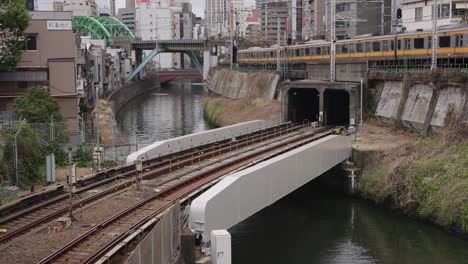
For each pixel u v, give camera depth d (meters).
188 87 172.00
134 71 128.88
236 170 30.69
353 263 25.92
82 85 52.25
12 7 41.19
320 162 34.78
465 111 35.56
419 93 41.12
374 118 46.72
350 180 37.22
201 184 27.78
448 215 28.52
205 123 77.12
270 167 27.73
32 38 45.59
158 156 34.03
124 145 39.44
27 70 45.72
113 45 137.62
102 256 18.02
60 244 19.02
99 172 29.89
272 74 73.56
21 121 34.28
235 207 23.88
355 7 91.75
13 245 18.95
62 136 38.12
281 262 25.94
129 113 91.38
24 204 24.44
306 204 35.97
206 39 130.25
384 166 36.12
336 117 52.09
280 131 46.00
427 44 46.25
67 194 25.81
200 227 20.94
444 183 30.44
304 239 29.22
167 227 18.41
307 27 130.88
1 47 40.31
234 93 87.31
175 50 133.50
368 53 55.31
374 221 32.09
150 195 25.72
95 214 22.75
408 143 38.12
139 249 15.05
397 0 90.31
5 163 30.06
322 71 54.75
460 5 62.88
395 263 25.88
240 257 26.53
